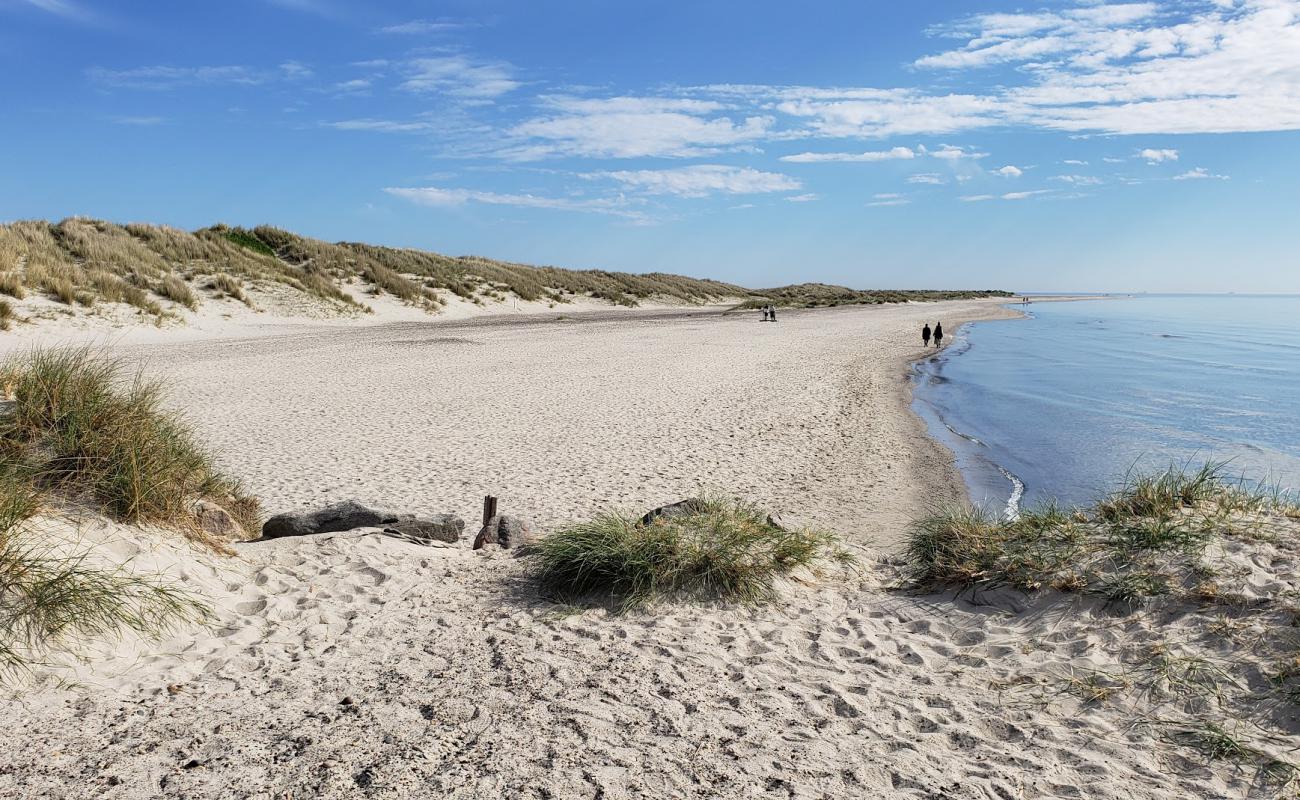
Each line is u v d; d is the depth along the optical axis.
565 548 6.40
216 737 3.87
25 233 33.81
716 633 5.52
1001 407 21.22
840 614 5.96
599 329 40.56
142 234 39.75
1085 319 77.38
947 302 117.12
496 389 19.92
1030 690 4.58
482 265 65.56
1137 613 5.27
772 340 37.22
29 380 6.55
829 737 4.04
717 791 3.50
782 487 11.68
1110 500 7.26
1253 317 84.94
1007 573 6.07
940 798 3.48
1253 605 5.00
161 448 6.71
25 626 4.41
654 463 12.76
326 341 29.81
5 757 3.58
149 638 4.86
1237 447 16.19
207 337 30.02
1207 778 3.67
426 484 11.06
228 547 6.59
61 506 5.65
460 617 5.75
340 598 5.98
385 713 4.19
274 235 47.31
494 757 3.75
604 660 5.00
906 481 12.48
